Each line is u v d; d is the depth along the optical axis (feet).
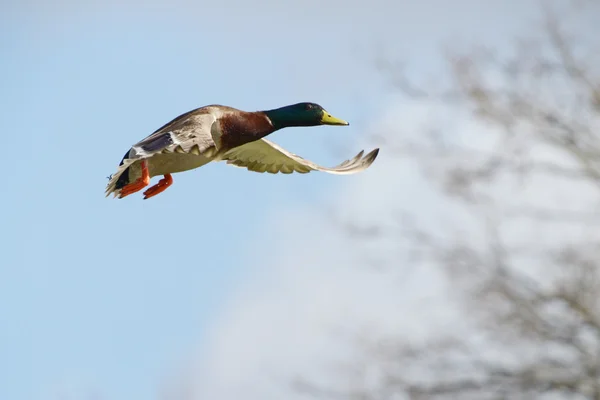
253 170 42.29
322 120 41.73
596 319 52.19
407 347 52.80
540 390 52.06
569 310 52.80
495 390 52.39
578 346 52.26
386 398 52.39
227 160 42.04
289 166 42.27
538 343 52.60
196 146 34.91
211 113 39.24
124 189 37.04
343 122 41.88
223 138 39.63
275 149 41.32
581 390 51.70
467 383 52.31
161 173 38.19
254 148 41.55
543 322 52.95
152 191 38.17
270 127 40.98
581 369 52.01
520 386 52.13
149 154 34.12
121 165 34.27
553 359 52.21
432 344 52.85
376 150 41.88
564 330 52.54
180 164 38.06
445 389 52.44
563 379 51.75
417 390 52.13
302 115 41.57
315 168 41.39
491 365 52.47
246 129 40.04
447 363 52.65
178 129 36.09
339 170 41.45
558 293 52.70
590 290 52.85
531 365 52.13
